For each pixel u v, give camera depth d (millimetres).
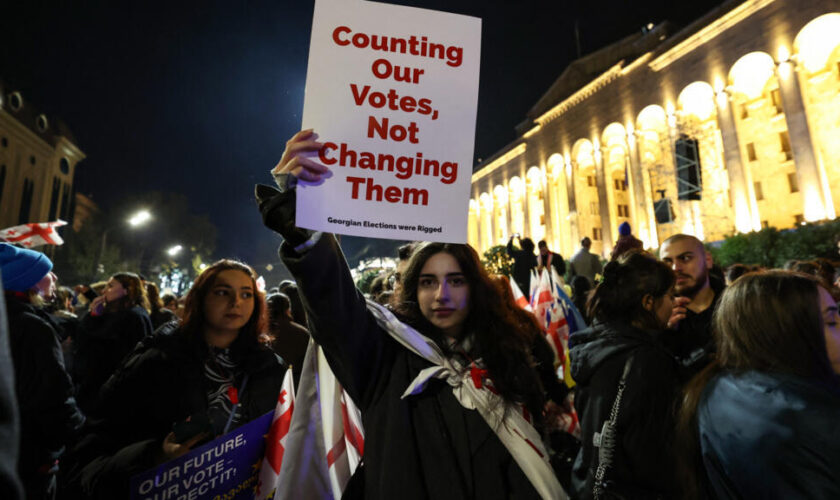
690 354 2418
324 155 1468
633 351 1982
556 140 38500
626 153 31859
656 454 1825
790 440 1152
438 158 1539
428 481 1393
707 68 26797
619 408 1903
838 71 22859
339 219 1437
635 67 31453
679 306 2623
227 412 2074
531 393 1651
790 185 24969
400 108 1539
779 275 1454
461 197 1539
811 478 1104
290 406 2162
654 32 32219
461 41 1607
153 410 1963
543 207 39438
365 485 1475
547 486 1425
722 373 1470
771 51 23688
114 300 4277
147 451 1798
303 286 1398
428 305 1715
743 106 27453
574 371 2193
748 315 1419
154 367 2004
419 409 1522
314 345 1815
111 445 1921
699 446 1484
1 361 666
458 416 1508
